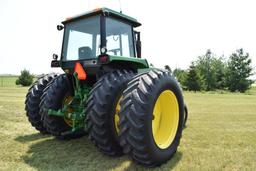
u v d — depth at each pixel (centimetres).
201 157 307
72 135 369
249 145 367
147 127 248
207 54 3888
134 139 244
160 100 304
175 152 309
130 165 273
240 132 457
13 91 1681
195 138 406
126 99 254
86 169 261
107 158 295
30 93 403
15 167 265
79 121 322
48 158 293
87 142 362
